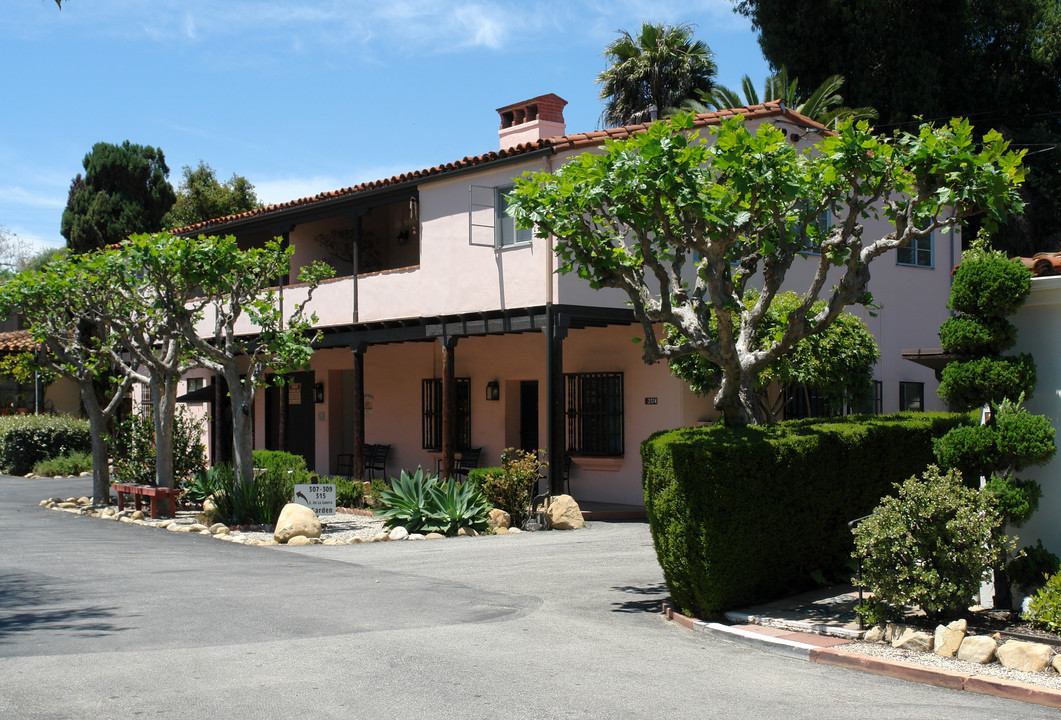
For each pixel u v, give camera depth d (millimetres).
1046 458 8422
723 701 6430
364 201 20750
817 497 9773
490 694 6434
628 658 7578
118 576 10883
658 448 9203
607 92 34406
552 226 10680
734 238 9766
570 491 19938
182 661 7125
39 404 33594
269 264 17016
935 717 6125
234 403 16312
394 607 9258
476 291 18312
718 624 8742
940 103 29281
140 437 19266
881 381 20844
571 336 20031
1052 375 8938
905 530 8008
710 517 8867
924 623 8188
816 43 29516
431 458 22766
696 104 31125
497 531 15641
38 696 6156
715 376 15523
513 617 8969
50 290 17078
